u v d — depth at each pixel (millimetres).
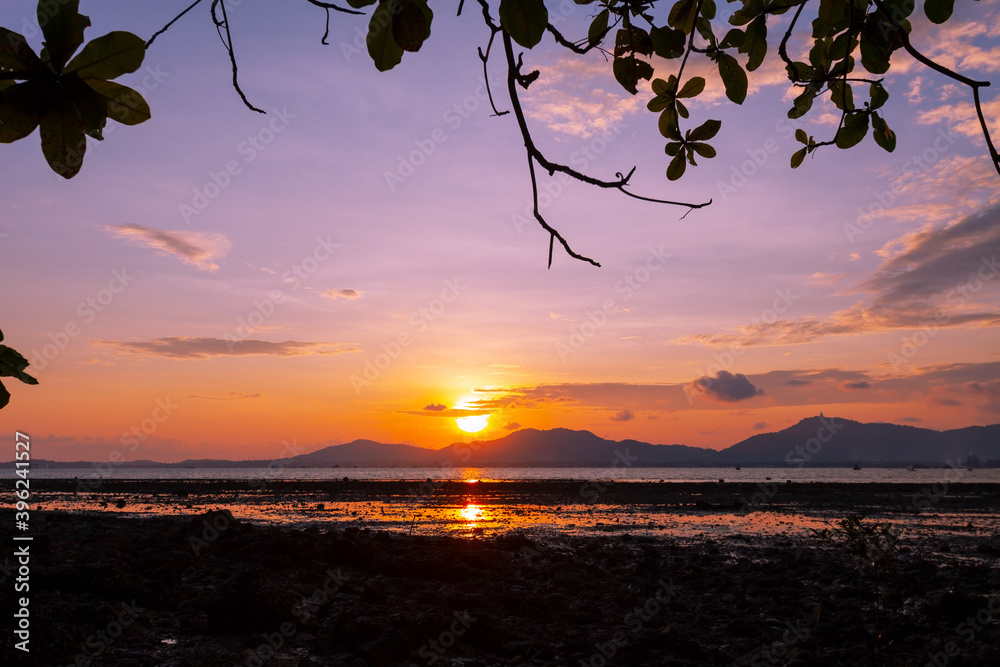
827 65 2041
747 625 8844
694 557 15195
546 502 38344
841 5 1916
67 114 1211
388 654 7281
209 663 6754
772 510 31922
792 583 11594
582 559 14992
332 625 8180
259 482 69000
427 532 21047
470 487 59781
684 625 9227
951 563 15016
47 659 6496
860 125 2059
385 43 1266
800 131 2125
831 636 8516
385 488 55844
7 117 1187
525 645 7770
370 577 11164
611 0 1634
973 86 1338
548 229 1408
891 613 9586
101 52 1210
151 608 9000
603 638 8203
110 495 44562
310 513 29219
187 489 53438
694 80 1720
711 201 1386
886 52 1920
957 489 54281
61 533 16469
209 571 11406
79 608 7906
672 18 1820
